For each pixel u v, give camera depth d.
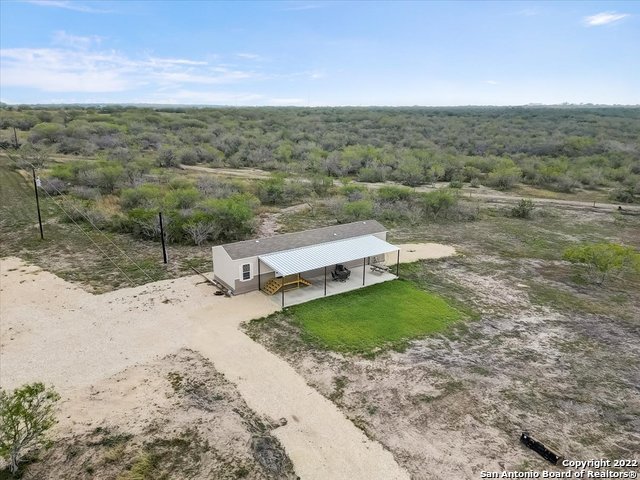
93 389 15.08
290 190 49.53
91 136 72.50
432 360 17.27
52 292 22.86
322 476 11.64
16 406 11.55
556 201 51.25
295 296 22.89
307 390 15.20
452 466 12.05
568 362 17.48
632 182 56.97
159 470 11.75
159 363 16.70
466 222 41.19
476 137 91.31
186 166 64.00
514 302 23.11
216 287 23.83
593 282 26.36
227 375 15.98
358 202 40.78
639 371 17.00
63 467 11.80
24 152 60.34
